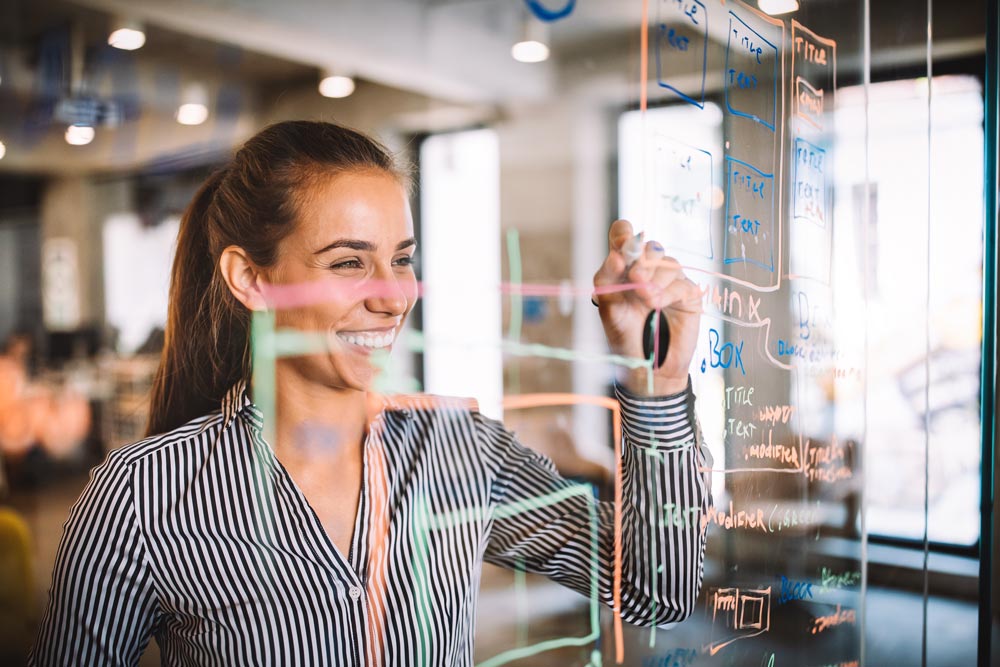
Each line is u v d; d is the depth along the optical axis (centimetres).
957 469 257
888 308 243
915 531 250
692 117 88
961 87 245
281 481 61
